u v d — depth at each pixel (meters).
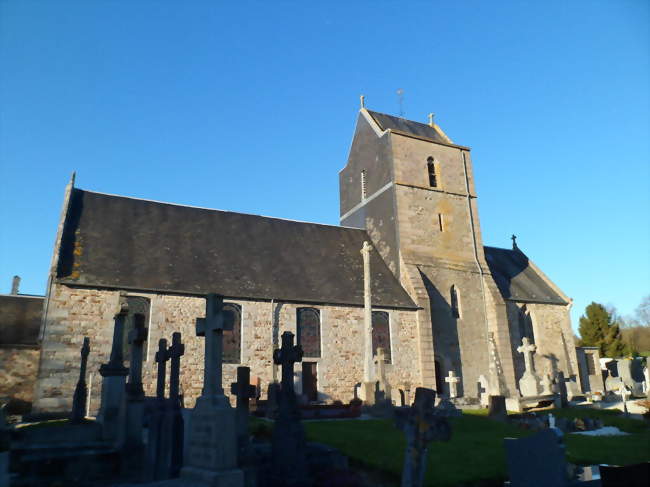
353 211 32.25
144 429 12.44
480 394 25.75
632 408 22.95
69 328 17.61
